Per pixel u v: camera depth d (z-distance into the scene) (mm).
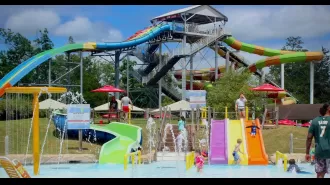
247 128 27688
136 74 60969
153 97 71250
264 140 30125
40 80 72750
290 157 24250
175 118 43219
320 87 86875
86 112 26203
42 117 42031
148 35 52188
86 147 28125
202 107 34500
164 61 55062
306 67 89500
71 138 31234
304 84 88062
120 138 27828
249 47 56531
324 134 11383
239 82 44562
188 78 62406
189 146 28141
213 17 56406
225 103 42406
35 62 39938
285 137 30062
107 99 72000
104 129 30000
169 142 28672
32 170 20719
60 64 73062
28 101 39500
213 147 26047
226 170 21500
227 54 55094
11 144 27703
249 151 25625
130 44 50781
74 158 23906
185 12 54062
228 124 28047
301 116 44844
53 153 25797
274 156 24984
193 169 21438
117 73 54844
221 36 53906
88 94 71062
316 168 11547
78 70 74625
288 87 90312
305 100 86000
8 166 14594
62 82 72625
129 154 21312
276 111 34094
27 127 32312
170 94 59250
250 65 53719
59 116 31016
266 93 44656
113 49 50312
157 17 56750
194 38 57219
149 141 30578
